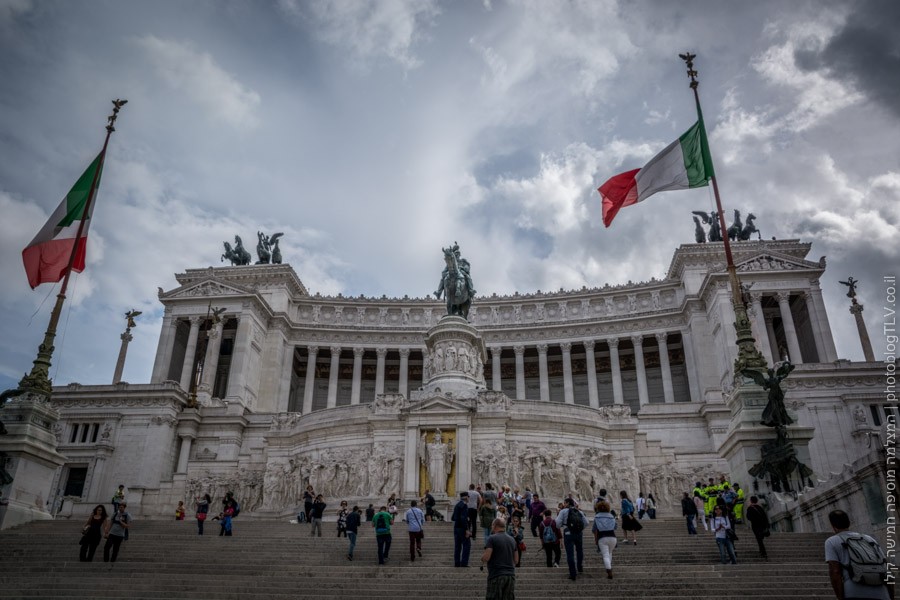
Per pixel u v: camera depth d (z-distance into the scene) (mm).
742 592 16766
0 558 23000
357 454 43312
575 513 19047
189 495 46906
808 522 23641
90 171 37531
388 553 22641
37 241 36375
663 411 61125
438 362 49719
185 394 65188
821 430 58438
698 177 35469
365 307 94688
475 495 25312
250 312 83875
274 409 84875
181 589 18656
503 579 13664
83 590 18578
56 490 59531
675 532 28266
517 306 94062
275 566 20766
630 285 90250
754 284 79000
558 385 95500
